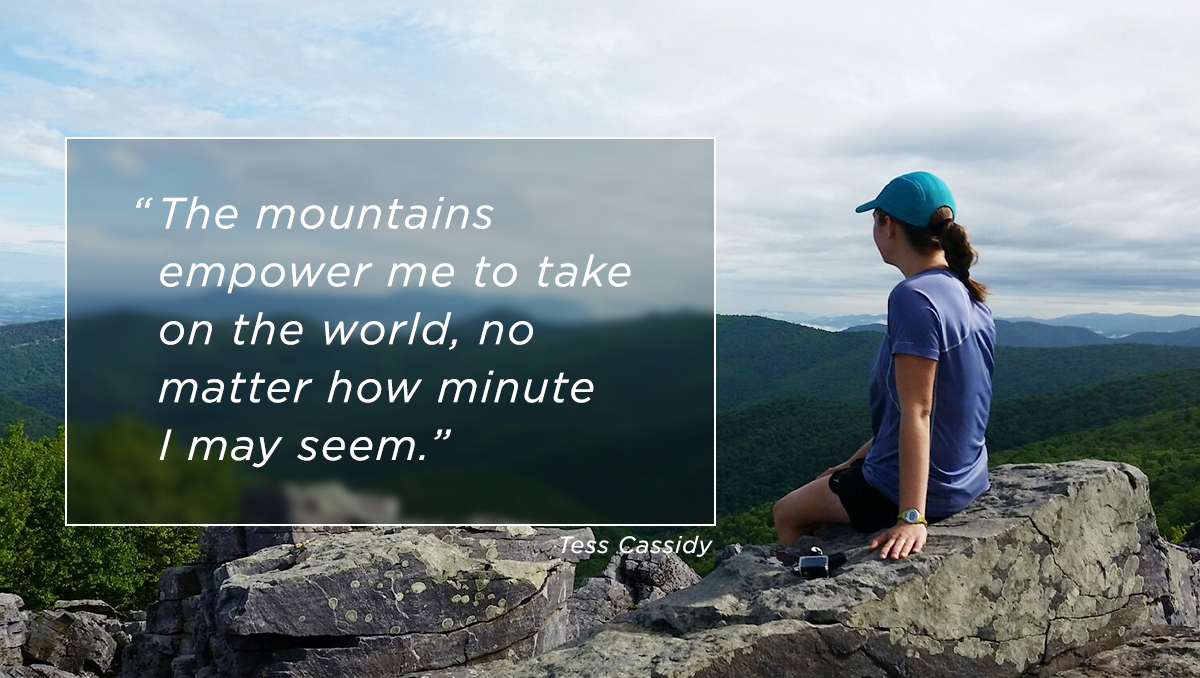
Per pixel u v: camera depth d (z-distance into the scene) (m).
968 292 4.54
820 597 3.93
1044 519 4.36
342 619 6.62
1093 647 4.44
